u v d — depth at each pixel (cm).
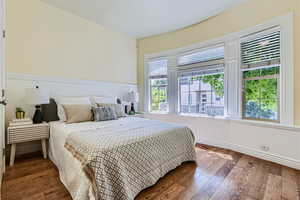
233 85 279
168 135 193
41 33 259
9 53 229
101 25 344
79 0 255
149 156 162
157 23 333
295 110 206
